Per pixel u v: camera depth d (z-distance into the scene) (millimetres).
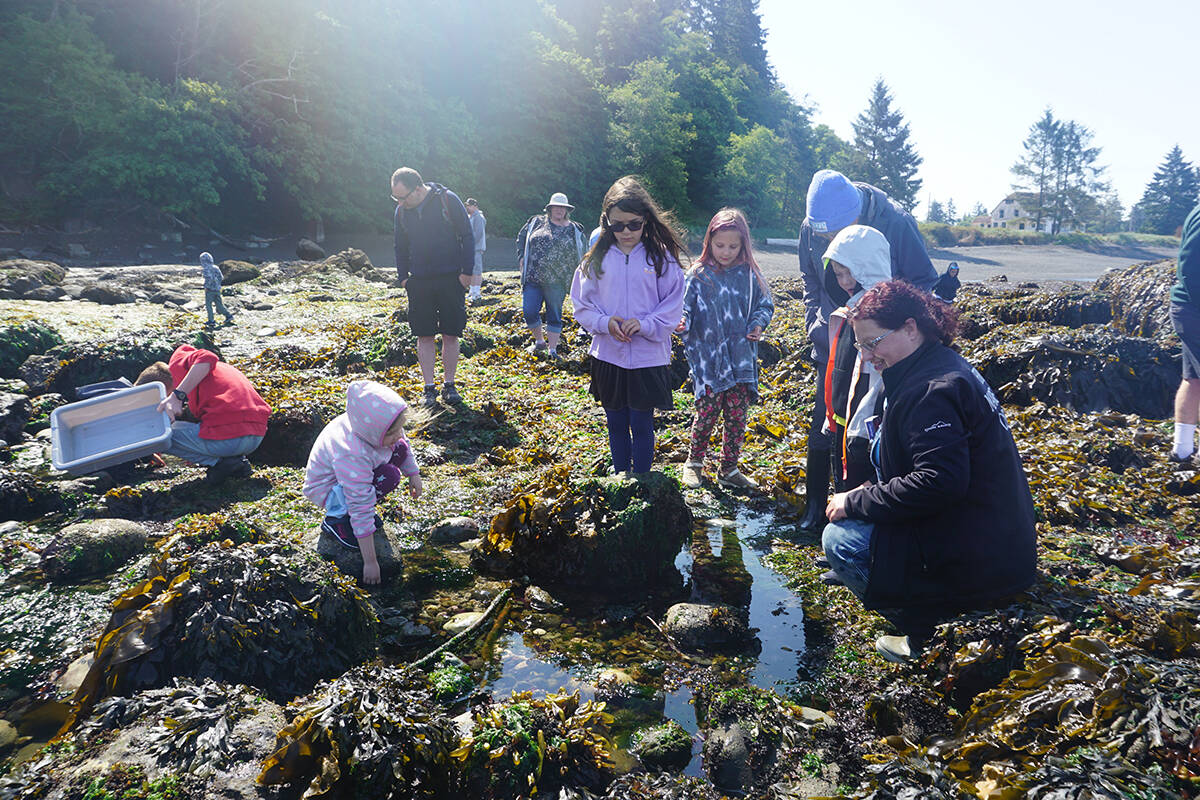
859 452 3525
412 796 2201
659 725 2645
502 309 10625
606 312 4238
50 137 22391
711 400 4938
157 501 4449
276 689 2750
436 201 6238
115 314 10375
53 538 3797
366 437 3453
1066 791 2002
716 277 4836
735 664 3039
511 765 2316
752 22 81875
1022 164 88812
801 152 74438
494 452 5566
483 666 3002
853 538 3225
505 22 38781
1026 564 2994
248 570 2914
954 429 2816
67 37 22734
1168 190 99438
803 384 7570
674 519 3881
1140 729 2201
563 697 2633
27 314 9016
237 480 4816
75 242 20781
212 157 24609
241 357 8531
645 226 4156
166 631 2750
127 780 2129
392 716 2293
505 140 38875
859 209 3965
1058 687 2449
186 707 2402
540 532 3809
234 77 27203
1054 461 5137
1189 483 4758
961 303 10211
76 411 4578
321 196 28828
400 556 3889
